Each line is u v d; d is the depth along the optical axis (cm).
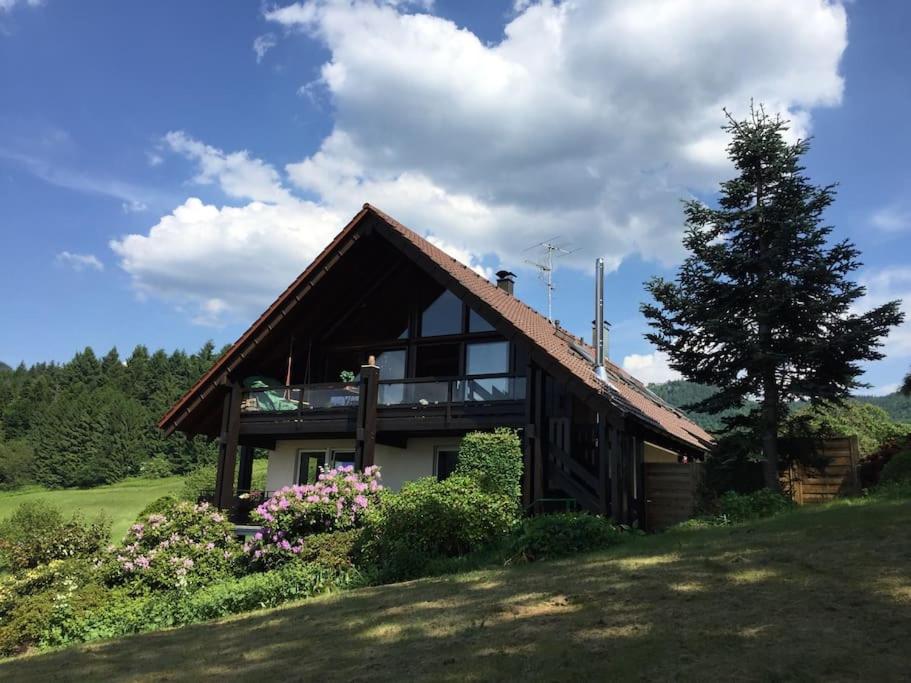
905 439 1691
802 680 430
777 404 1577
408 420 1711
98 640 1001
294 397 1911
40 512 2619
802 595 611
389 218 1839
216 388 1916
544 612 669
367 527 1260
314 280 1844
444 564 1095
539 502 1484
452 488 1241
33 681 704
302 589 1108
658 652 506
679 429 2167
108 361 9888
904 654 455
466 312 1934
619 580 760
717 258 1580
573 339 2380
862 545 768
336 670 574
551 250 2588
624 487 1462
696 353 1605
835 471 1645
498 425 1623
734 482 1595
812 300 1508
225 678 600
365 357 2056
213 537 1458
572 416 1697
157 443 7425
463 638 616
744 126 1622
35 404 8575
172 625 1065
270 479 2084
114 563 1354
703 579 712
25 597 1250
